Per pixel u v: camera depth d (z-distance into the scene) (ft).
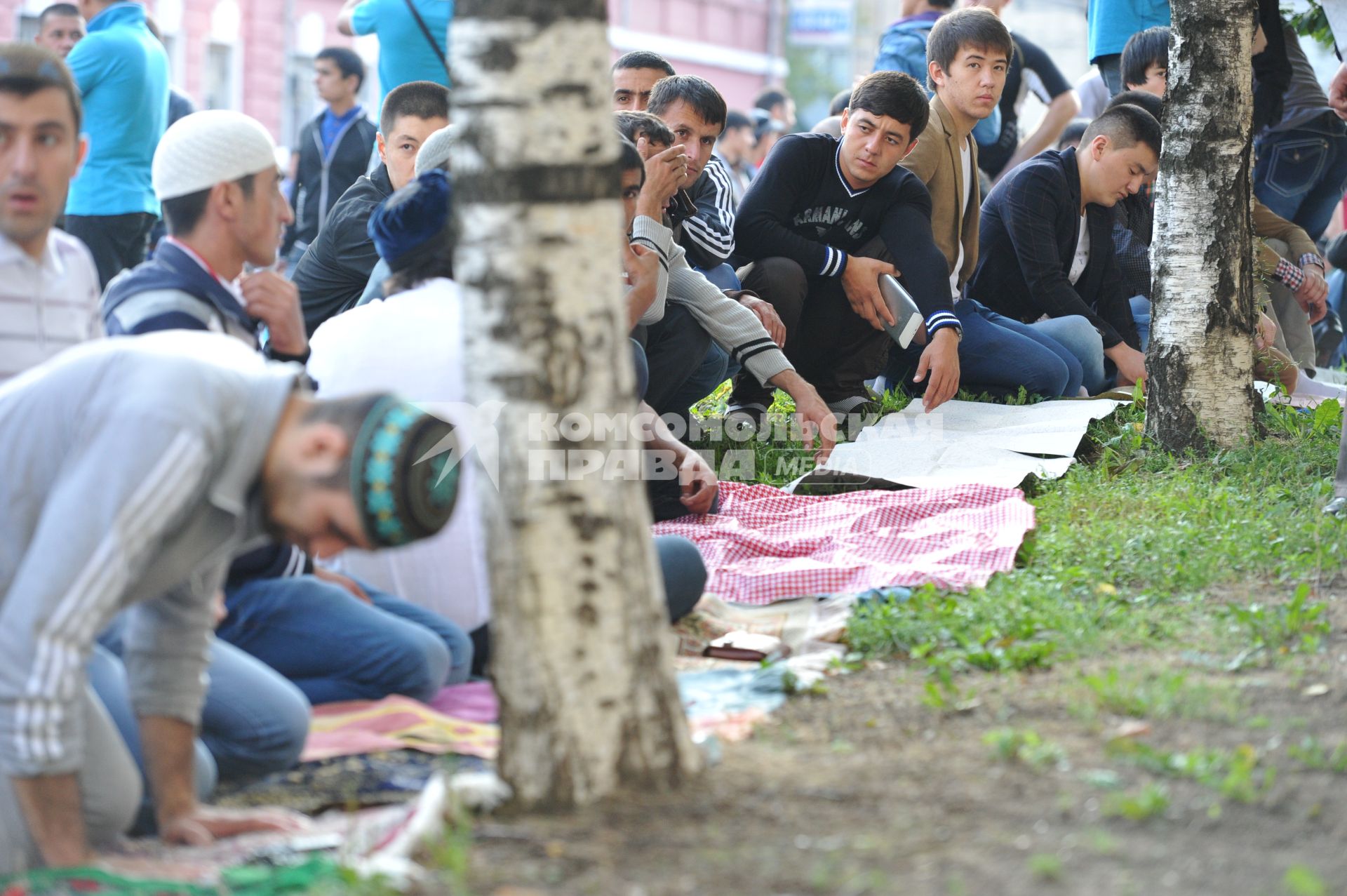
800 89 299.58
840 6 299.38
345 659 29.14
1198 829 21.36
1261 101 70.74
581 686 21.88
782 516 46.14
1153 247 52.85
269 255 31.07
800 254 55.83
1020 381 59.98
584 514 21.68
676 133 53.36
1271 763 24.44
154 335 21.83
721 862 19.97
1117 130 62.03
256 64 186.80
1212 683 29.30
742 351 50.49
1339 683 29.14
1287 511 43.83
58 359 20.44
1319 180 77.87
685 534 43.37
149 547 19.54
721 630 36.14
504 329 21.45
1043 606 34.71
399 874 19.57
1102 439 54.34
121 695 24.59
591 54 21.49
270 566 29.48
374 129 84.43
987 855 20.26
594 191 21.58
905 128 55.77
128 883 19.79
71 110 27.07
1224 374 51.72
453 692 31.14
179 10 176.35
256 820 23.09
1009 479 48.62
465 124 21.50
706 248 53.67
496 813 21.85
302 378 29.58
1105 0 75.31
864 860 20.06
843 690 30.25
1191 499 44.80
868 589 37.50
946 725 27.17
